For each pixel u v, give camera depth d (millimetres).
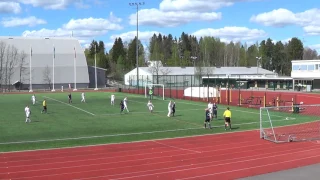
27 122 39000
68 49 115750
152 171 20188
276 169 20516
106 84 128625
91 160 22750
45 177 18969
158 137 30719
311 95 73375
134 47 185875
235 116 44000
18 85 106250
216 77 103938
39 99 68062
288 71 178625
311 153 24641
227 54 173625
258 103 59000
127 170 20406
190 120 40812
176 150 25844
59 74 111438
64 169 20578
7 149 25781
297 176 19047
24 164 21656
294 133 32531
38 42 114875
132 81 119500
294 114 45656
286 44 195375
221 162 22281
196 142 28766
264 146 27109
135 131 33656
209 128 35188
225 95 74000
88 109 51219
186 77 110688
